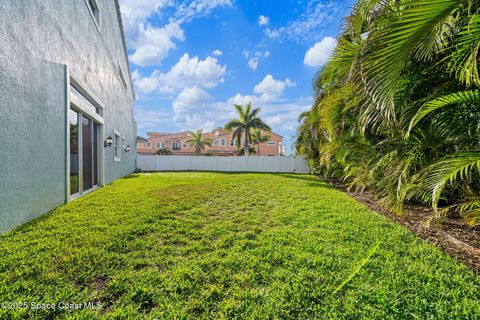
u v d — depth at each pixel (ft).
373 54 6.59
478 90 7.05
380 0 9.21
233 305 5.28
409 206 14.39
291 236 9.46
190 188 22.33
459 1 5.05
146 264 7.02
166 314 4.99
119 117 33.09
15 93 9.43
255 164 56.80
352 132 18.11
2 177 8.70
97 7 22.15
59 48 13.41
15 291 5.50
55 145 13.01
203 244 8.62
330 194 19.71
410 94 9.96
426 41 6.32
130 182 27.25
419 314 5.05
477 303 5.40
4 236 8.67
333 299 5.49
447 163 7.66
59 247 7.90
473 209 8.89
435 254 7.91
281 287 5.94
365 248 8.31
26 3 10.18
